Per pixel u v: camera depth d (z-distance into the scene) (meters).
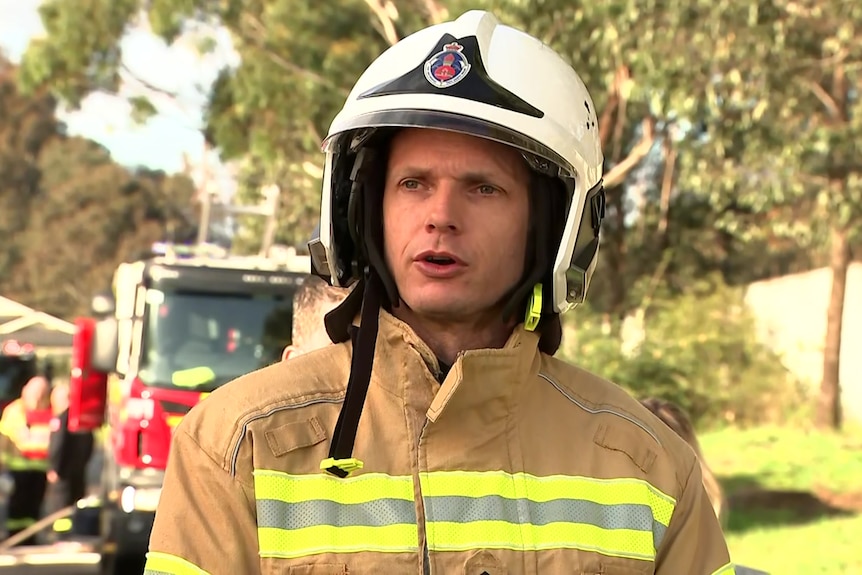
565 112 1.69
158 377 7.39
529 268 1.69
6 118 41.72
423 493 1.52
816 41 8.80
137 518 7.10
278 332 7.77
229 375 7.52
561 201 1.73
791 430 13.57
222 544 1.49
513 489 1.57
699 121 9.15
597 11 7.57
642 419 1.75
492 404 1.59
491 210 1.62
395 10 11.39
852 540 7.79
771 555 7.41
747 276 20.48
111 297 9.06
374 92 1.65
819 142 8.86
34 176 42.69
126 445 7.28
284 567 1.46
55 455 9.24
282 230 15.55
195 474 1.53
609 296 16.22
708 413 13.91
